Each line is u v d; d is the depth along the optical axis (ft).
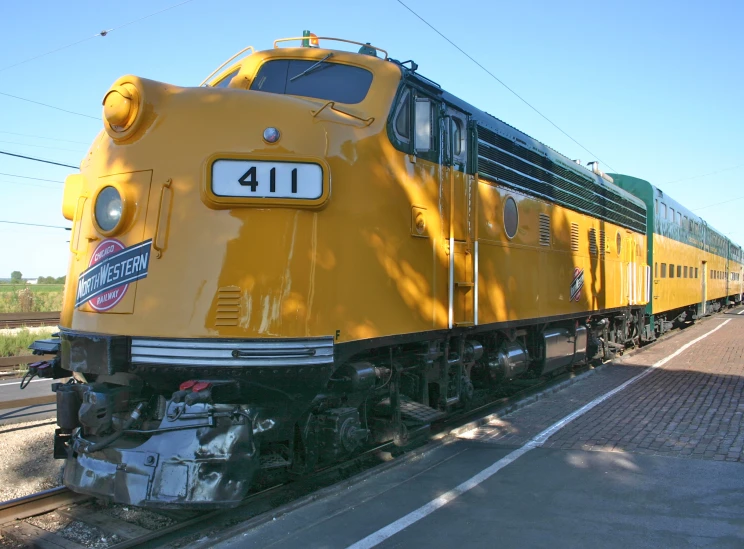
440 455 18.57
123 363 13.60
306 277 13.96
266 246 13.62
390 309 16.37
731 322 75.87
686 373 34.55
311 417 15.51
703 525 13.19
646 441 19.84
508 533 12.87
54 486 16.25
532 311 25.93
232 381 13.28
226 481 12.53
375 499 14.87
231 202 13.47
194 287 13.44
